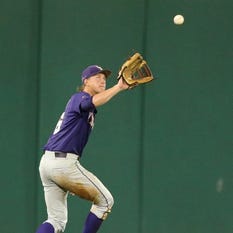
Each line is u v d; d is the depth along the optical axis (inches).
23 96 1169.4
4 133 1172.5
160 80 1162.6
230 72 1161.4
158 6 1157.7
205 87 1163.9
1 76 1170.6
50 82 1167.6
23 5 1167.6
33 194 1171.3
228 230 1165.1
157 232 1167.6
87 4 1162.6
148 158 1165.7
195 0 1158.3
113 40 1162.6
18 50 1168.2
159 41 1160.8
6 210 1176.2
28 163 1171.3
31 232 1171.9
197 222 1167.6
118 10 1160.2
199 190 1167.0
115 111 1165.7
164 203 1167.6
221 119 1163.9
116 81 1160.2
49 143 893.8
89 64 1163.3
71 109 882.1
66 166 878.4
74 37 1164.5
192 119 1164.5
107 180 1167.6
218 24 1159.6
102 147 1167.6
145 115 1163.9
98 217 892.6
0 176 1175.0
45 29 1165.1
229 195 1163.9
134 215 1167.6
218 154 1165.1
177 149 1165.7
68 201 1170.6
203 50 1162.0
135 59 854.5
